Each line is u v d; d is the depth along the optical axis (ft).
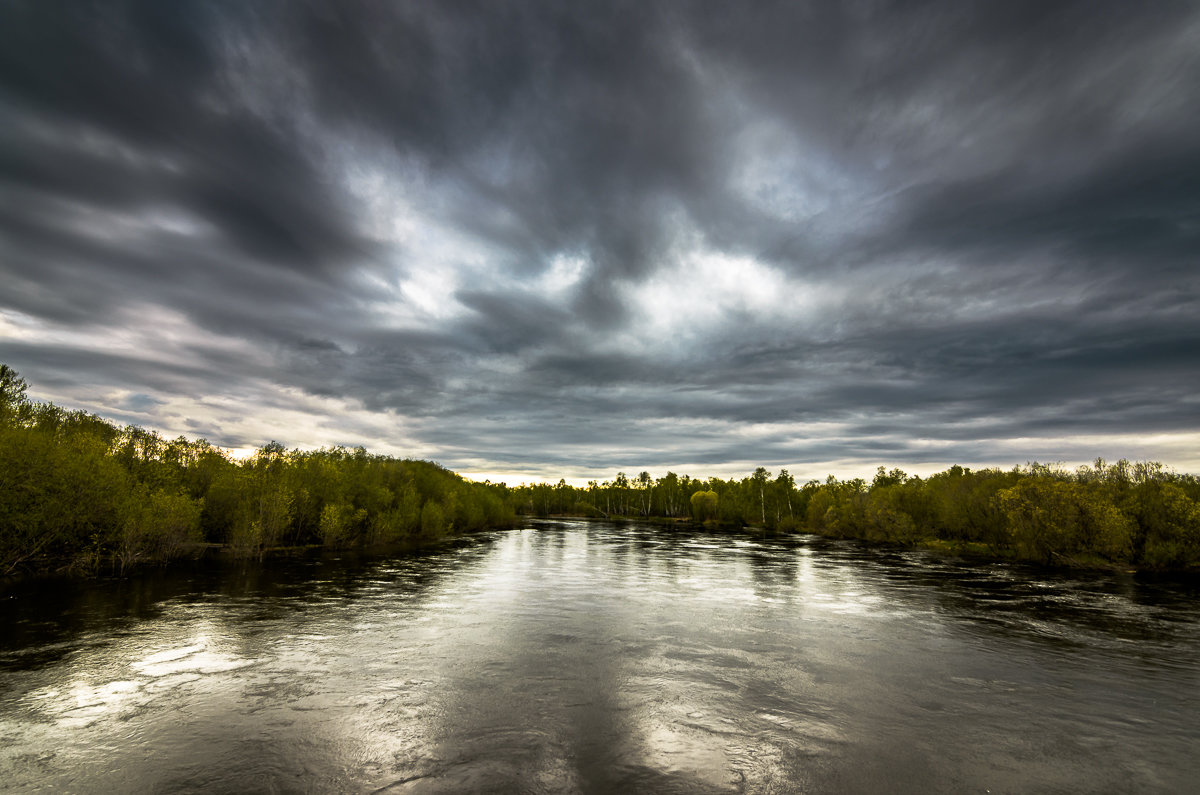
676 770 38.60
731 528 435.94
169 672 58.95
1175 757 41.98
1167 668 64.95
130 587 110.11
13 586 108.17
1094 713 50.83
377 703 50.88
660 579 140.15
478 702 51.55
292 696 52.47
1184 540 154.40
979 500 215.92
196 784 35.83
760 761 40.27
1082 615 96.12
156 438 175.73
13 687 53.62
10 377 130.93
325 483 206.80
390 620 86.58
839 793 35.91
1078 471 213.87
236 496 173.58
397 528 233.96
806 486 483.10
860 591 122.01
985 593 119.96
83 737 42.83
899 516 264.11
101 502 122.21
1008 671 63.41
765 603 106.22
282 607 94.79
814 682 58.95
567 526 464.65
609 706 50.98
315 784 36.01
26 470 111.34
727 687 56.85
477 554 202.39
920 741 44.27
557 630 81.20
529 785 36.17
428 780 36.68
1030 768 39.91
